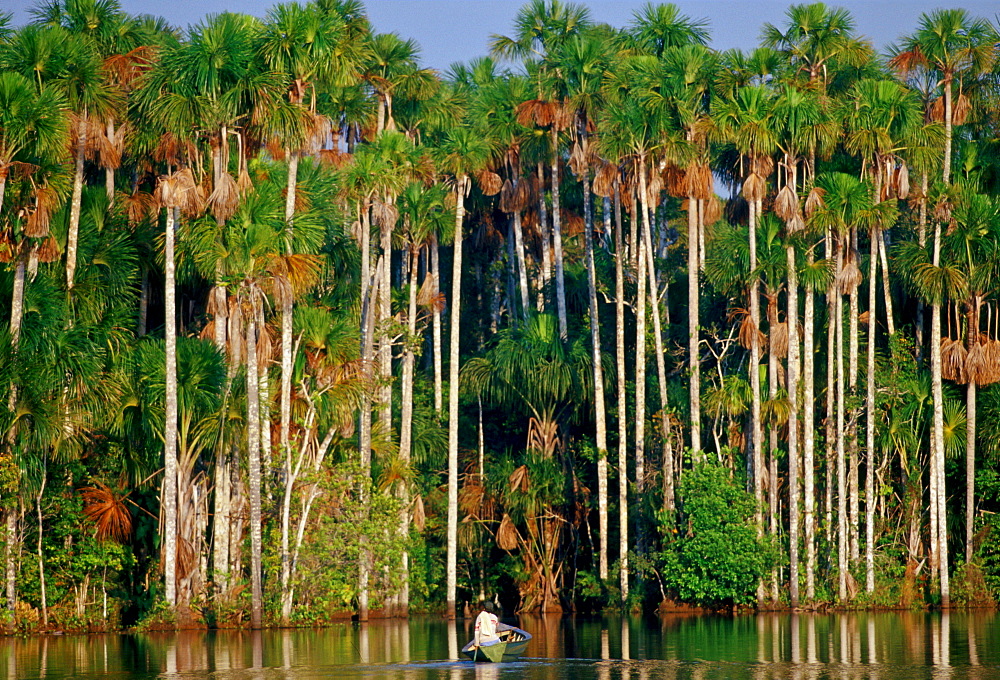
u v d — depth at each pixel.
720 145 59.56
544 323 62.16
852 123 56.09
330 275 57.06
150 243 52.09
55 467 48.44
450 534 55.94
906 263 56.88
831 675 32.34
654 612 57.28
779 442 59.62
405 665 35.62
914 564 57.09
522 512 61.50
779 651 38.31
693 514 55.12
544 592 61.31
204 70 48.28
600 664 35.50
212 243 47.84
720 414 57.62
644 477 59.91
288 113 48.88
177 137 49.06
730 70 58.47
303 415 51.78
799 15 59.78
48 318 45.31
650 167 59.41
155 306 56.56
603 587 59.12
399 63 62.12
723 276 56.69
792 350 53.53
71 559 48.22
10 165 45.53
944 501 55.56
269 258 47.41
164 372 48.41
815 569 55.78
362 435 54.00
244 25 49.75
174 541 47.56
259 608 47.69
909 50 60.62
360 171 53.75
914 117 55.69
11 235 46.12
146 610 49.91
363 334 57.47
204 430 49.12
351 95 58.50
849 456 56.94
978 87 61.72
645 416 61.78
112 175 51.69
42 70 48.12
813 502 54.59
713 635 44.34
